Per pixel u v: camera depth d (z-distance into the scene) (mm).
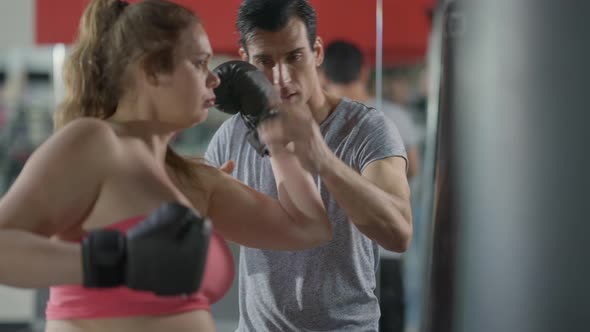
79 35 1476
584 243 653
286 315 1976
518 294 680
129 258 1185
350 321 1963
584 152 649
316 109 2000
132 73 1409
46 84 5457
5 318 5125
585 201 651
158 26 1388
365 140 1952
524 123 668
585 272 653
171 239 1174
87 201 1346
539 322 672
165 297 1281
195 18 1441
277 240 1688
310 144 1698
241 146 2043
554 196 660
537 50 661
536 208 667
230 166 1857
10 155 5410
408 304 2512
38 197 1290
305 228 1689
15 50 5398
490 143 688
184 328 1349
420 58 3191
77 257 1217
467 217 710
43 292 5148
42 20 3957
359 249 1970
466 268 713
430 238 781
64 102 1480
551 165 660
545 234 666
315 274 1950
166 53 1387
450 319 731
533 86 662
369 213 1740
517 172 674
